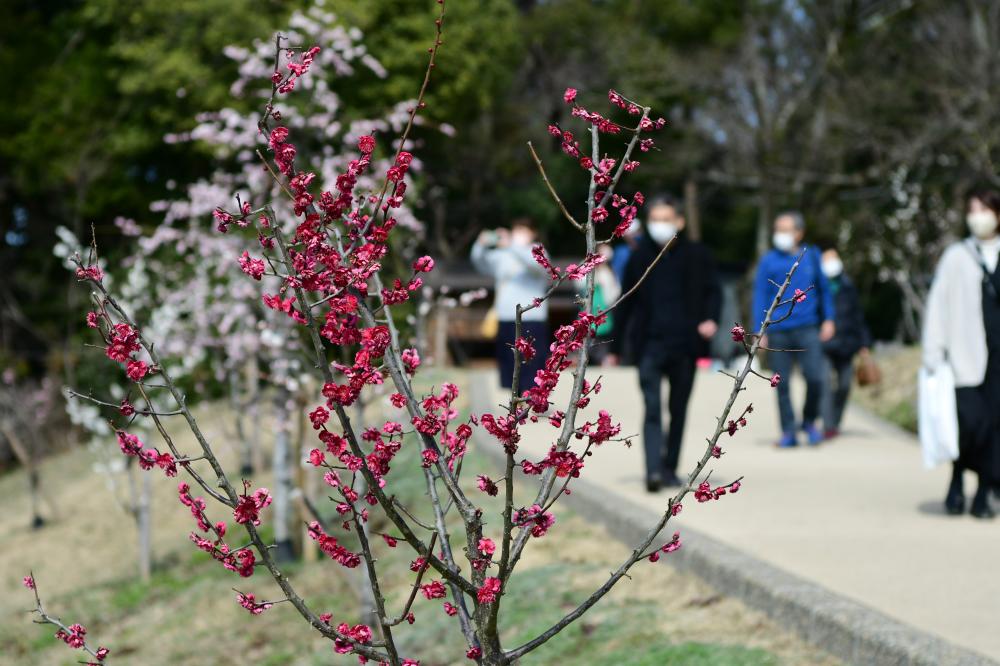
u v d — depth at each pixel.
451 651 5.94
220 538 2.91
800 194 36.06
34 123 31.84
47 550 14.71
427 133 31.80
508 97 41.97
